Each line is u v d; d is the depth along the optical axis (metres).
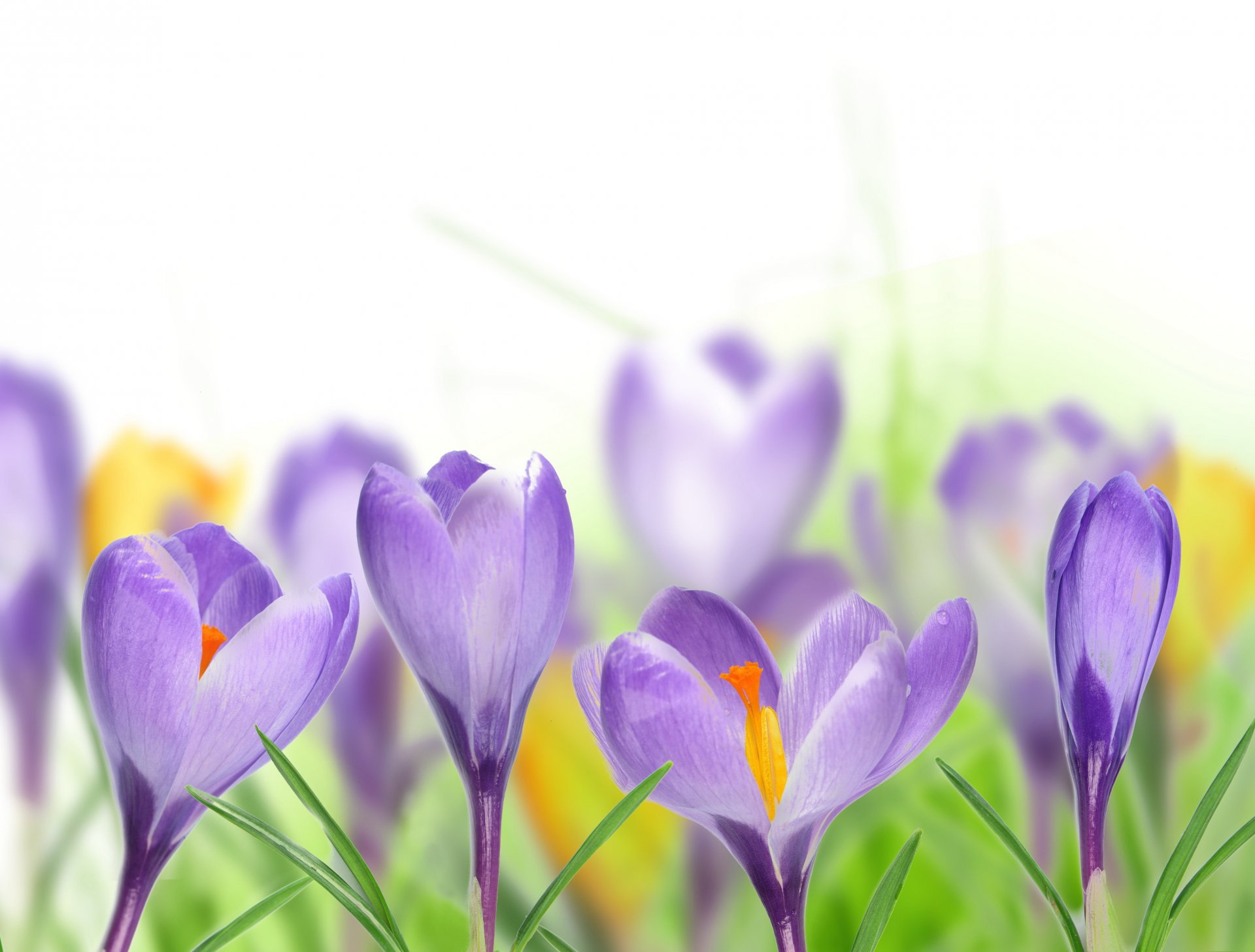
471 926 0.54
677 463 0.60
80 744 0.61
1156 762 0.59
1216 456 0.59
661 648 0.53
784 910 0.54
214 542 0.57
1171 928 0.57
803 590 0.60
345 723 0.60
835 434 0.60
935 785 0.59
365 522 0.54
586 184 0.61
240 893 0.60
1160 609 0.55
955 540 0.59
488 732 0.54
